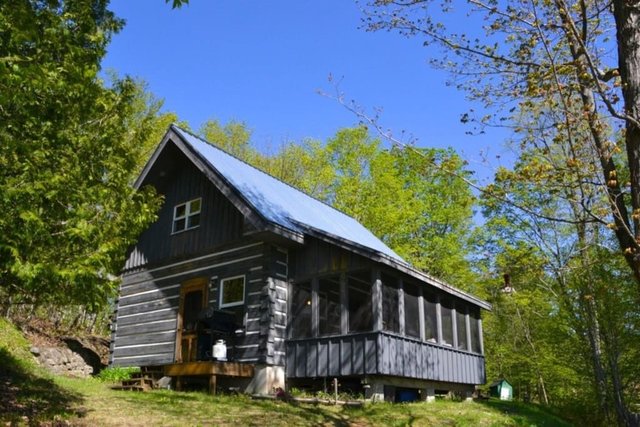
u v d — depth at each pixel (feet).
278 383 47.93
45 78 23.27
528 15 28.12
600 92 23.50
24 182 25.25
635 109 23.32
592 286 59.11
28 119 26.23
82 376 57.98
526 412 53.62
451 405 48.44
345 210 104.42
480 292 98.17
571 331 69.46
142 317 59.41
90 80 28.71
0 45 22.08
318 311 48.93
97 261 26.27
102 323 84.23
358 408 41.57
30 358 51.34
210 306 53.06
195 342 54.13
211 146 62.03
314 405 42.19
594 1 27.73
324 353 46.93
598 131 24.95
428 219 104.99
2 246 22.79
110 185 29.99
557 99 30.89
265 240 50.57
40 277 24.32
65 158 28.17
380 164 103.30
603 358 67.15
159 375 52.16
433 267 103.45
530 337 91.86
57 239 26.25
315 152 113.50
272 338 48.34
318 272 49.75
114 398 39.50
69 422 30.01
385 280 47.65
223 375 45.83
